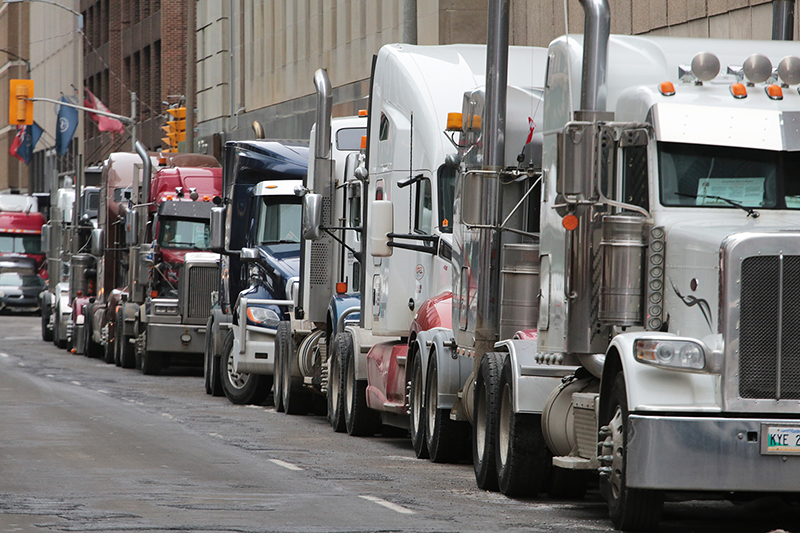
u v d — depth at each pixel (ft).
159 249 260.21
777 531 88.22
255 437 152.56
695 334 88.17
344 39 347.56
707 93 95.30
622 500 87.81
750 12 187.93
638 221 92.73
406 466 127.44
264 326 198.29
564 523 93.56
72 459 126.11
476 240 120.26
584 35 95.66
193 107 352.90
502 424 109.91
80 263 339.57
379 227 143.84
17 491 104.22
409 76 145.48
